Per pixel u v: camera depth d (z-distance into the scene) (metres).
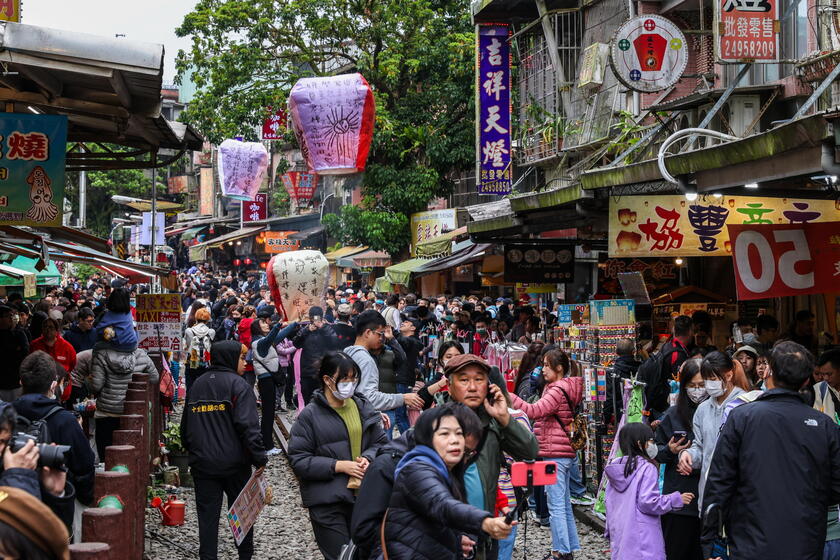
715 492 5.23
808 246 8.89
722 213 9.82
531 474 4.40
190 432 7.27
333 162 12.24
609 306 10.35
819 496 5.09
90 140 9.84
